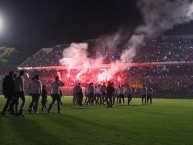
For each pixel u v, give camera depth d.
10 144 9.93
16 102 19.20
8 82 18.58
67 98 51.53
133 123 16.05
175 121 17.27
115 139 11.12
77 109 26.28
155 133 12.67
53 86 21.69
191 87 59.97
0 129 13.09
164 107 30.14
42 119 17.31
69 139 10.97
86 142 10.45
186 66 69.12
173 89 60.28
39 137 11.28
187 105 33.75
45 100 23.66
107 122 16.33
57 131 12.82
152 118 18.86
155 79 66.25
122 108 28.25
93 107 29.58
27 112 22.08
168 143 10.54
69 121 16.56
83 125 14.91
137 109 26.94
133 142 10.61
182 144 10.39
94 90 35.50
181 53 72.81
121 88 36.44
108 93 29.56
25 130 12.95
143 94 35.34
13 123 15.19
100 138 11.27
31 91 21.19
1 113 19.44
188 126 15.05
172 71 70.56
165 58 72.31
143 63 73.56
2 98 44.56
